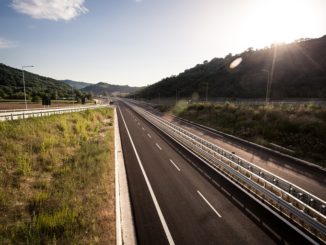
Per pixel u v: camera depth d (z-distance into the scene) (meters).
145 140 27.73
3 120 21.81
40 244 7.47
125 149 22.88
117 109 89.94
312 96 55.25
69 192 11.36
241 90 80.69
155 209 10.47
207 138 30.00
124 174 15.32
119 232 8.28
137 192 12.36
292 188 10.50
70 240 7.69
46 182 12.55
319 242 8.02
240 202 11.18
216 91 90.69
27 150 16.50
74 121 32.97
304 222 9.26
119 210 9.84
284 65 84.88
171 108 76.75
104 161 16.69
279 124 27.52
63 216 8.98
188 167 16.91
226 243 8.02
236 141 28.03
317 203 9.21
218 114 45.75
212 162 18.09
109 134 29.70
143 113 63.34
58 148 19.09
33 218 8.90
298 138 23.61
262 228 8.95
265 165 17.98
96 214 9.52
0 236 7.68
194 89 107.44
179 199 11.51
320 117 25.67
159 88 157.25
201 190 12.62
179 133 27.98
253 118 34.59
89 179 13.01
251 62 105.25
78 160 16.50
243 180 13.20
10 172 12.96
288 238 8.28
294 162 18.83
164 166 17.16
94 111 51.50
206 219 9.60
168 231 8.74
